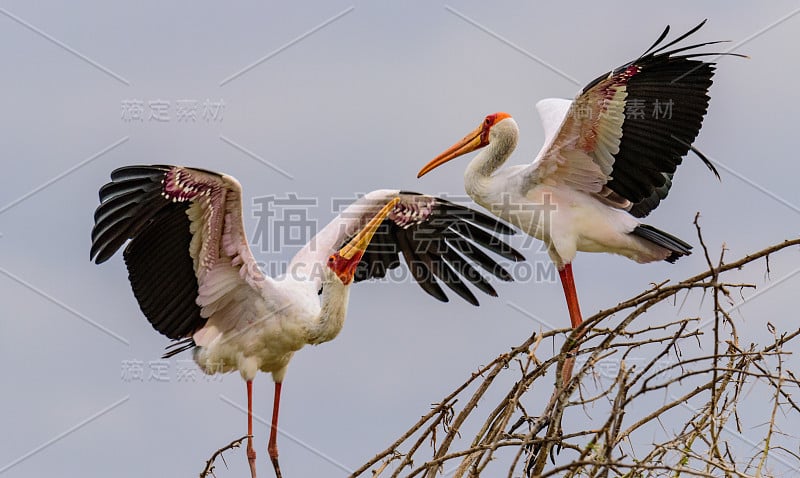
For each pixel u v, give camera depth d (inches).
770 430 300.4
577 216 505.0
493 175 520.7
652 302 330.0
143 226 428.8
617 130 482.6
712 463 297.3
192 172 419.5
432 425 352.5
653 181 496.7
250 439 454.6
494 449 320.5
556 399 328.2
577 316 505.7
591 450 327.3
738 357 338.6
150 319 451.2
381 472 352.8
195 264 446.6
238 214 432.5
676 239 500.1
